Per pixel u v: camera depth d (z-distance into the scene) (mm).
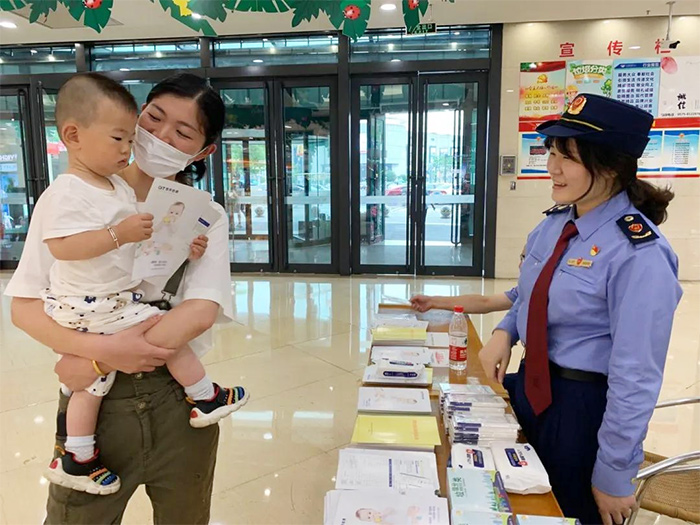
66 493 1134
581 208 1394
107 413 1150
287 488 2227
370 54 6234
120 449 1168
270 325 4543
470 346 2221
